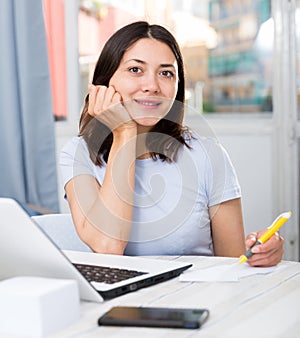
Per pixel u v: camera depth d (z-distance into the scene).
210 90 3.09
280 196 2.93
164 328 0.83
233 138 3.00
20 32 2.73
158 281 1.08
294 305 0.93
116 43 1.37
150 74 1.35
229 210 1.44
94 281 1.04
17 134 2.78
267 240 1.18
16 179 2.79
